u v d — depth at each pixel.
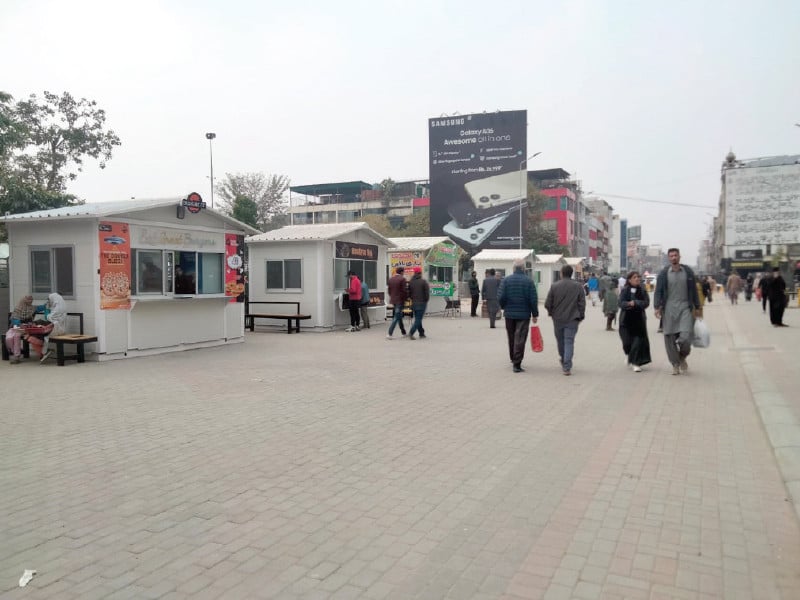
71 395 8.75
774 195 52.75
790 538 4.06
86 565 3.70
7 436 6.57
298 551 3.87
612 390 9.09
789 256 50.78
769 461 5.69
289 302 18.48
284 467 5.52
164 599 3.32
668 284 10.27
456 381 9.85
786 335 16.30
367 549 3.90
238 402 8.25
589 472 5.39
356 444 6.25
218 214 14.71
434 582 3.49
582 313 10.52
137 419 7.31
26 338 11.81
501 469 5.46
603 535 4.10
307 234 19.09
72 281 12.40
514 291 10.62
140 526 4.26
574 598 3.32
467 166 53.31
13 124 20.06
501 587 3.44
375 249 21.55
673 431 6.76
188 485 5.07
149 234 13.15
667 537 4.07
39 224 12.66
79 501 4.73
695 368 11.16
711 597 3.33
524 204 52.03
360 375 10.43
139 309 12.91
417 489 4.96
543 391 9.02
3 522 4.34
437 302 26.86
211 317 14.78
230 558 3.79
